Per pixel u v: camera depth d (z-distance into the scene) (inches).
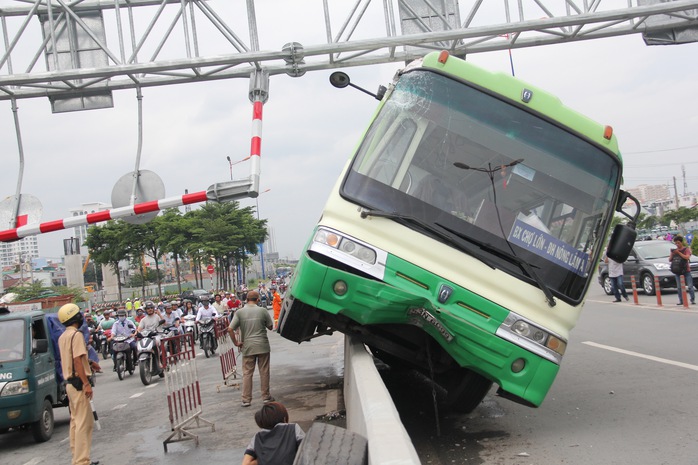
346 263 266.8
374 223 271.4
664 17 558.3
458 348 263.7
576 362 443.5
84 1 547.8
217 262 2797.7
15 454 390.0
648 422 276.4
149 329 674.2
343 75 328.2
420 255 266.5
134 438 382.9
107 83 557.3
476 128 283.6
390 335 319.3
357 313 270.5
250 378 442.3
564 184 278.1
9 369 406.6
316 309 320.5
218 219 2576.3
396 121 289.9
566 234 273.0
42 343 420.2
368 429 160.4
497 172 278.1
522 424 299.0
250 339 442.0
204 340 844.6
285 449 197.2
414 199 274.7
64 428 468.8
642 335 535.8
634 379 368.8
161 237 2454.5
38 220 522.9
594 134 284.0
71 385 314.5
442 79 290.8
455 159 280.4
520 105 285.6
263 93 537.3
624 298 880.9
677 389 332.5
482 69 290.8
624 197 293.6
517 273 264.8
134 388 631.8
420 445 276.5
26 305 1005.2
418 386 420.5
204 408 449.7
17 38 527.5
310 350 758.5
